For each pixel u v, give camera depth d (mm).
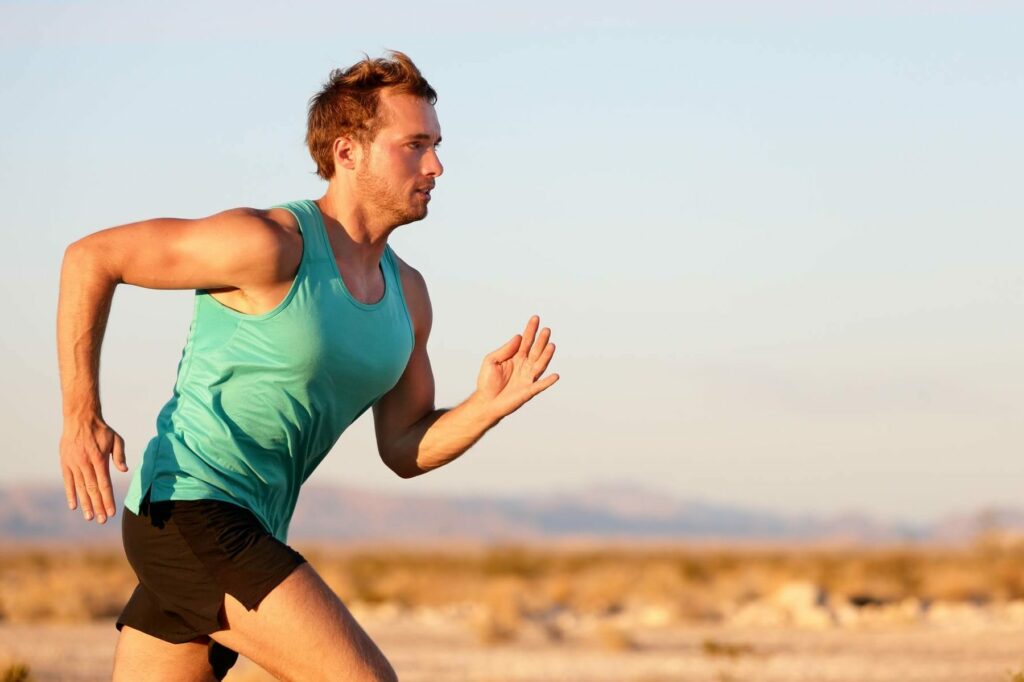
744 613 25859
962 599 32375
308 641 5352
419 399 6629
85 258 5434
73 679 13672
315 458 6176
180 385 5859
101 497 5406
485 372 6367
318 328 5711
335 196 6016
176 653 5809
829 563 48031
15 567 56594
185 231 5539
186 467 5680
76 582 31219
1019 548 48094
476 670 15500
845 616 25047
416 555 69312
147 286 5590
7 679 11898
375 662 5406
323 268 5785
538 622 23297
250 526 5590
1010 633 20406
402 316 6203
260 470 5848
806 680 14586
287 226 5727
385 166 5914
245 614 5449
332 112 5957
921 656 16984
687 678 14828
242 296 5738
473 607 30000
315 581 5473
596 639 20812
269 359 5688
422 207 6031
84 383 5449
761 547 143250
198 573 5527
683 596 30875
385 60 5996
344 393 5957
